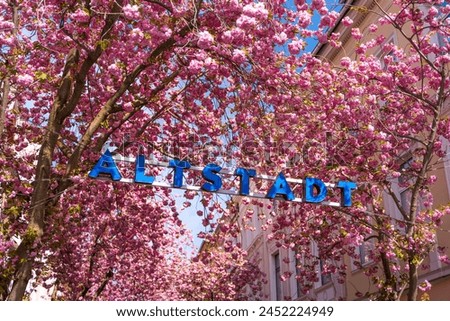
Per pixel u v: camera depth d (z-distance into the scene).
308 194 8.79
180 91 9.32
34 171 9.42
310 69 8.83
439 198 11.59
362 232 9.98
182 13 7.14
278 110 9.02
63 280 13.73
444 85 9.32
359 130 9.63
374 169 9.61
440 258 10.43
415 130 10.12
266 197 8.60
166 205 11.98
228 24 7.57
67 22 7.70
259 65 8.16
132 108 8.50
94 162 8.75
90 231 13.02
